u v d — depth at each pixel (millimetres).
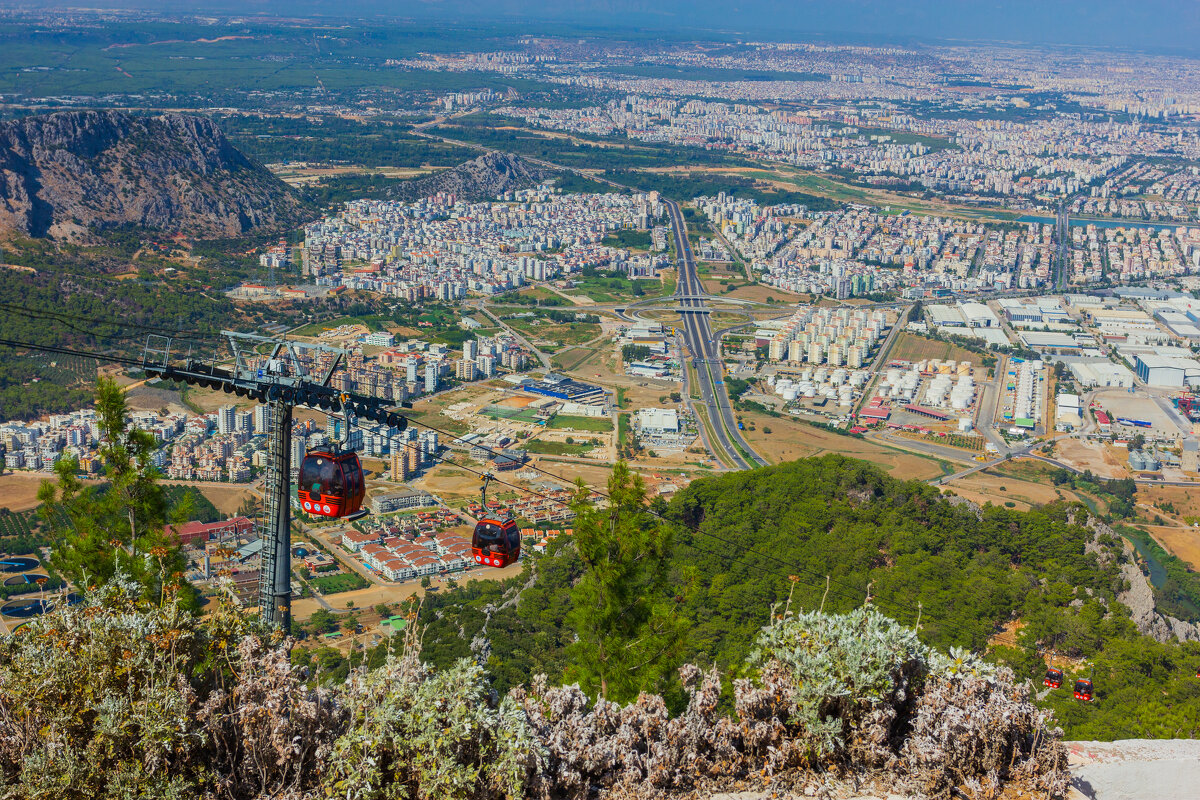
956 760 24062
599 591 47094
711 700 26203
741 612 96125
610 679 45594
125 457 48656
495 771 22516
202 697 25344
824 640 26141
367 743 22672
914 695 26391
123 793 21859
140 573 43375
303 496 46625
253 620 27562
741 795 24047
